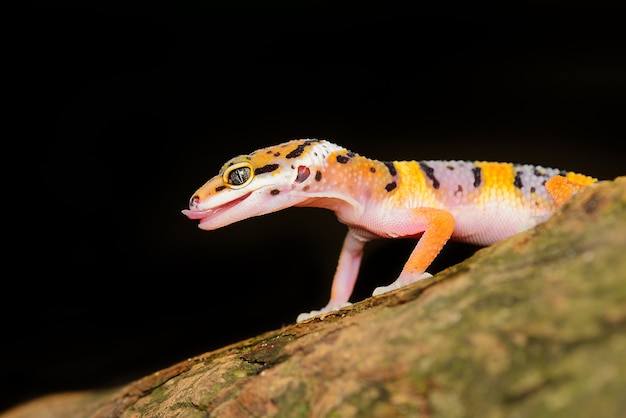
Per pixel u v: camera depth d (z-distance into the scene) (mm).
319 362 338
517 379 292
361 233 415
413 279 388
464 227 408
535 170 410
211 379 353
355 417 328
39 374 545
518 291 327
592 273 312
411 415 322
